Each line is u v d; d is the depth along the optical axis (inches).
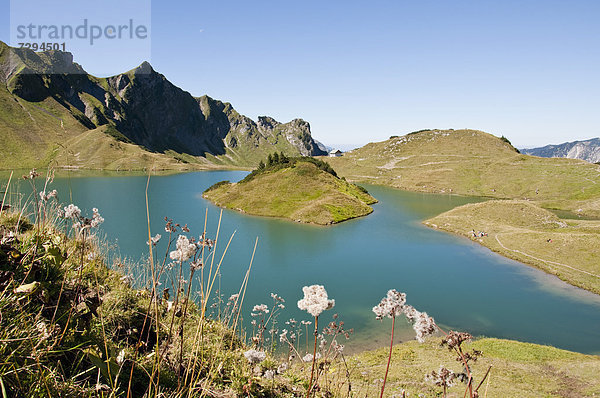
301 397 253.8
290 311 1148.5
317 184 3646.7
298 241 2225.6
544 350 965.8
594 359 904.9
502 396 617.6
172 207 3262.8
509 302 1373.0
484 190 4803.2
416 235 2458.2
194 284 479.8
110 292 251.0
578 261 1772.9
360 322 1131.9
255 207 3230.8
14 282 149.3
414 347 950.4
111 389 137.6
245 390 215.8
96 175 5856.3
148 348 222.5
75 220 173.6
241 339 363.9
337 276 1596.9
